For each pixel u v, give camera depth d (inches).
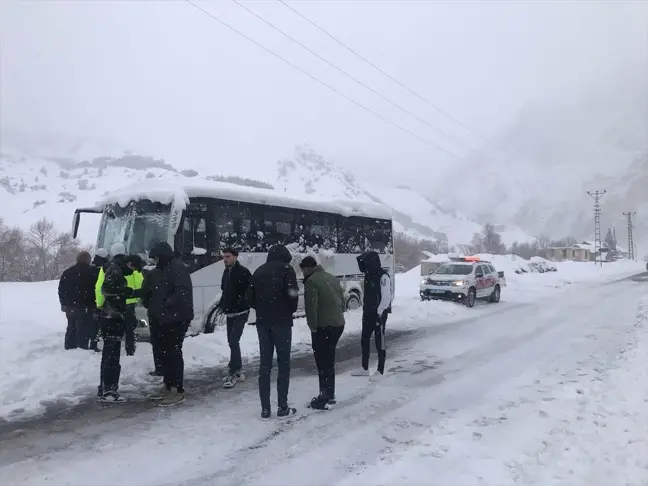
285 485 173.0
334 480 175.8
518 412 245.6
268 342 242.5
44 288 953.5
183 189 409.1
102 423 234.2
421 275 1584.6
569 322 567.2
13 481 175.3
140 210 408.5
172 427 229.0
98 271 356.2
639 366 324.2
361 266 335.0
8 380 279.3
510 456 191.5
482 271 796.6
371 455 197.0
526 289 1111.0
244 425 231.6
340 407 258.5
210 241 427.8
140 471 184.1
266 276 242.2
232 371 301.3
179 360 266.5
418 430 224.2
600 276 1728.6
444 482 171.6
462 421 233.9
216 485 173.6
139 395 278.5
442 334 494.6
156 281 265.4
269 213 492.7
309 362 370.9
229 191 451.5
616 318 593.3
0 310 642.8
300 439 214.4
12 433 221.5
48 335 389.1
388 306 331.3
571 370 329.4
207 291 422.9
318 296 256.8
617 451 191.5
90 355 329.7
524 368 342.3
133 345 349.4
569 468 179.8
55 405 260.2
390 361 371.2
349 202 613.9
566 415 237.0
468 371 337.1
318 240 555.2
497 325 552.7
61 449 203.9
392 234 681.6
